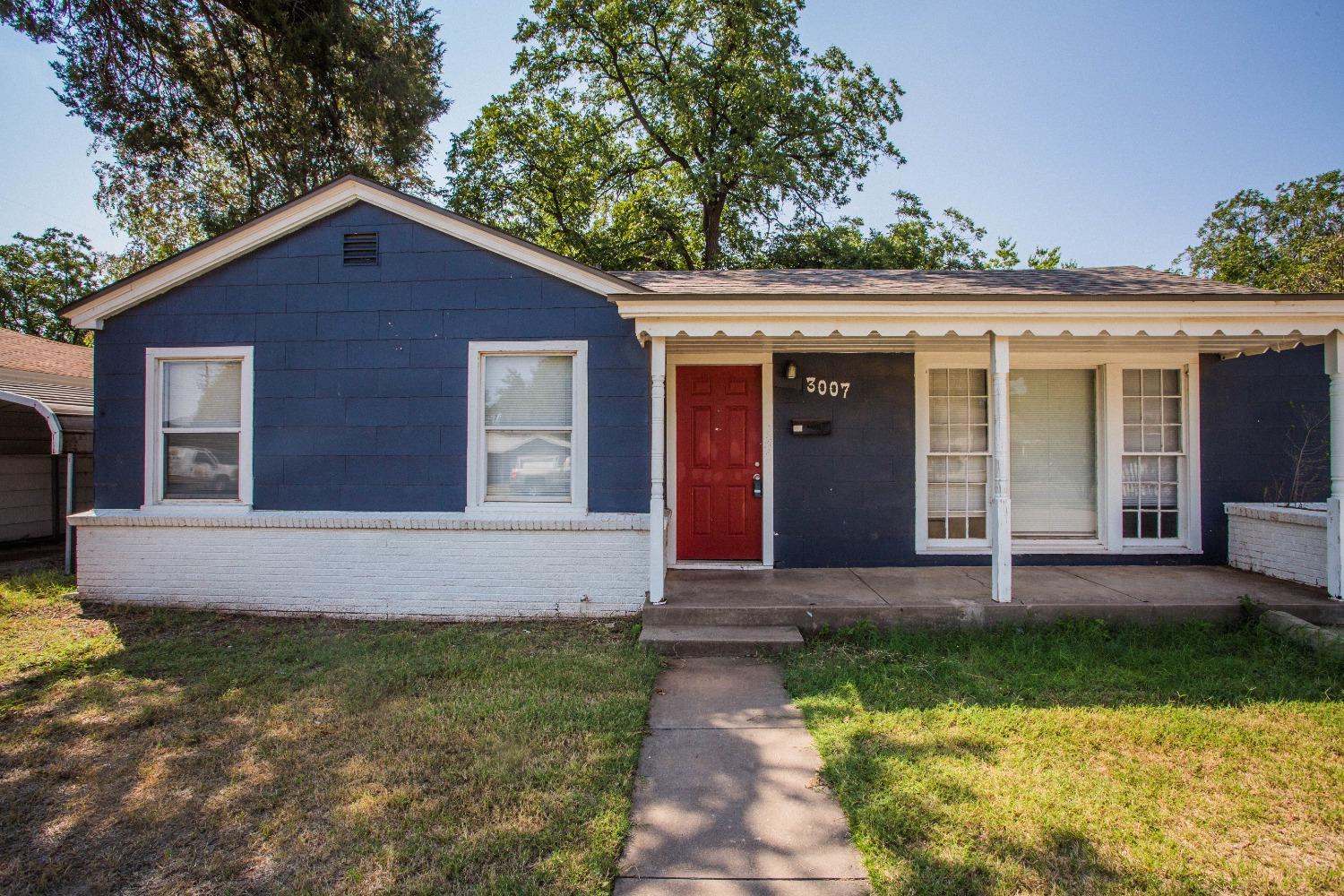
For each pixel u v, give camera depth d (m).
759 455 8.00
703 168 20.33
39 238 29.58
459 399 6.95
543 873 2.78
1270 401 7.80
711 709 4.56
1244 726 4.11
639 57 21.77
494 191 21.16
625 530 6.72
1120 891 2.65
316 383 7.05
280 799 3.37
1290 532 6.94
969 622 6.05
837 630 6.05
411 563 6.85
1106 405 7.86
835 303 6.00
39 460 12.02
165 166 17.36
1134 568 7.65
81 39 14.73
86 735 4.14
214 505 7.12
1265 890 2.66
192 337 7.15
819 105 20.75
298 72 16.42
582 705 4.49
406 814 3.21
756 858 2.93
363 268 7.03
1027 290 6.35
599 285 6.83
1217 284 7.64
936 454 7.98
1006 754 3.77
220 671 5.22
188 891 2.71
